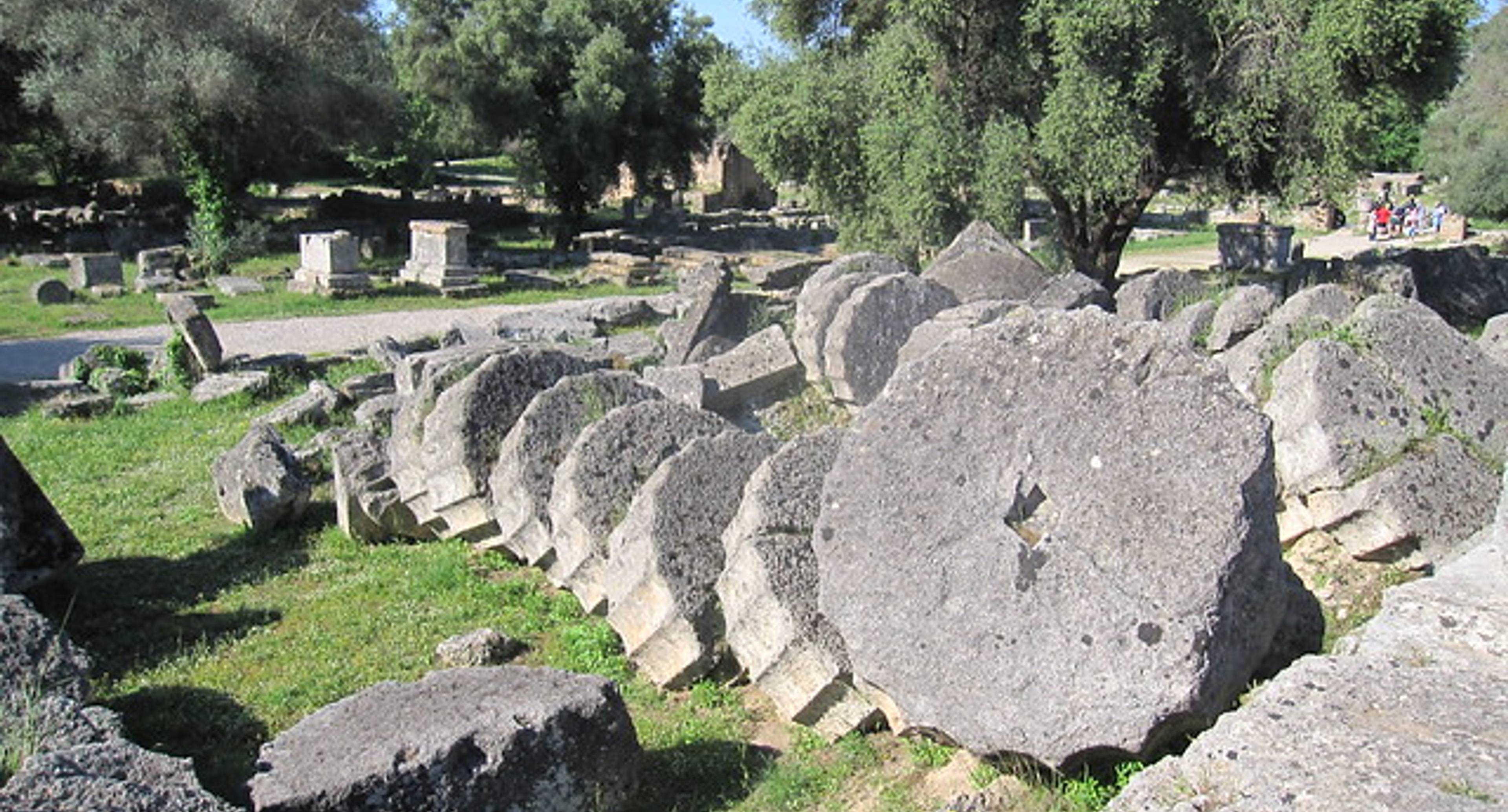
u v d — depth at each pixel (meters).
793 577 5.88
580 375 8.38
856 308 10.94
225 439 12.80
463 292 26.59
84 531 9.59
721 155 53.78
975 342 5.46
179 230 36.25
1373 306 7.72
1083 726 4.80
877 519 5.42
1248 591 4.95
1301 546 7.38
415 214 42.47
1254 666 5.06
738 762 5.79
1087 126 19.33
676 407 7.76
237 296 26.05
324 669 6.98
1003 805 4.91
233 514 9.79
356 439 9.65
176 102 29.97
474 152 57.72
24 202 41.34
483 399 8.59
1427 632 5.01
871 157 21.30
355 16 35.81
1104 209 22.89
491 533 8.64
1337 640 5.93
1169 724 4.72
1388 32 18.11
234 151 32.53
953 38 21.67
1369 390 7.20
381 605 7.97
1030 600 4.99
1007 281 13.11
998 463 5.24
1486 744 4.01
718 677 6.50
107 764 4.43
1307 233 44.34
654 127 41.72
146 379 16.44
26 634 5.82
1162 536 4.87
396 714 5.31
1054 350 5.31
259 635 7.54
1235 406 5.00
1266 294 10.86
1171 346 5.14
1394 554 6.96
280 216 39.78
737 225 43.50
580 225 40.81
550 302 26.45
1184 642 4.69
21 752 4.81
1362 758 4.00
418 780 4.82
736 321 13.97
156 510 10.24
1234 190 22.67
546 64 39.91
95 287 26.11
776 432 11.10
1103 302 13.30
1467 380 7.34
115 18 31.38
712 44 42.41
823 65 23.31
